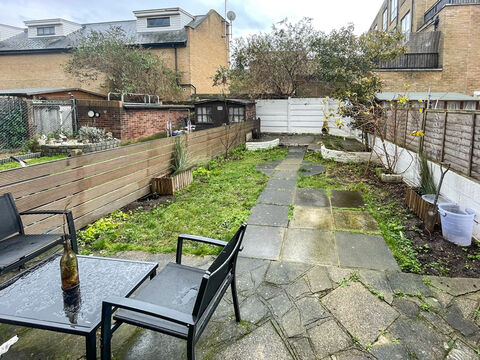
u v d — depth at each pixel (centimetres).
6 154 977
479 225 384
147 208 533
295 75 1502
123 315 200
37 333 250
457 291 293
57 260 265
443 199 459
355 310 269
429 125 546
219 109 1274
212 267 184
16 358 225
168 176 669
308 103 1413
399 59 1471
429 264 341
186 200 569
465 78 1406
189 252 371
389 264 342
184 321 174
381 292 293
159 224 459
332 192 611
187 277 243
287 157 970
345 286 303
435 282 308
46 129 1138
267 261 353
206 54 1927
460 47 1394
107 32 1684
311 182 681
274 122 1474
